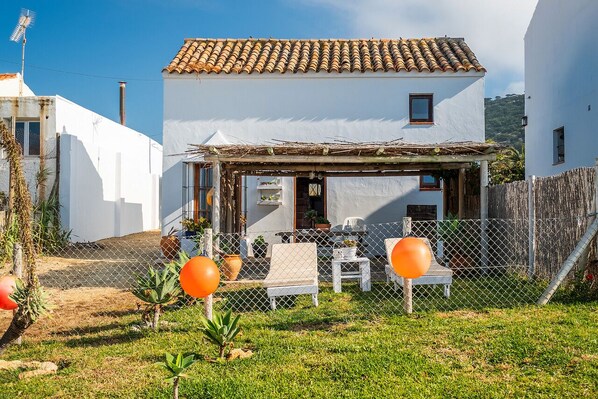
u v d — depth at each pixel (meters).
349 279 10.62
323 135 14.92
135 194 25.12
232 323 5.46
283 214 15.09
